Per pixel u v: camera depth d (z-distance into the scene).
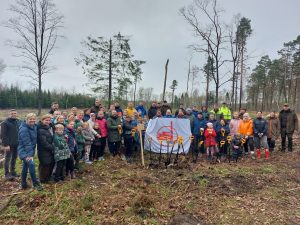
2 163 11.46
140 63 28.83
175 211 7.70
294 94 52.72
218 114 15.66
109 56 28.19
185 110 15.16
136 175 10.11
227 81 28.28
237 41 29.59
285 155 14.23
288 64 51.09
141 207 7.65
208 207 8.10
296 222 7.50
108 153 13.05
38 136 8.89
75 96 63.91
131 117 12.93
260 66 55.53
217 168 11.45
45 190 8.51
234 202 8.50
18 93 62.00
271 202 8.61
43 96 62.66
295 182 10.35
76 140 10.73
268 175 10.90
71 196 8.23
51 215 7.33
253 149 13.65
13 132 9.74
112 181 9.60
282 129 15.04
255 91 60.81
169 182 9.68
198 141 13.77
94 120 11.95
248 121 13.70
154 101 15.28
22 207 7.69
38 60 30.67
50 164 9.12
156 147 13.34
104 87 28.56
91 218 7.21
